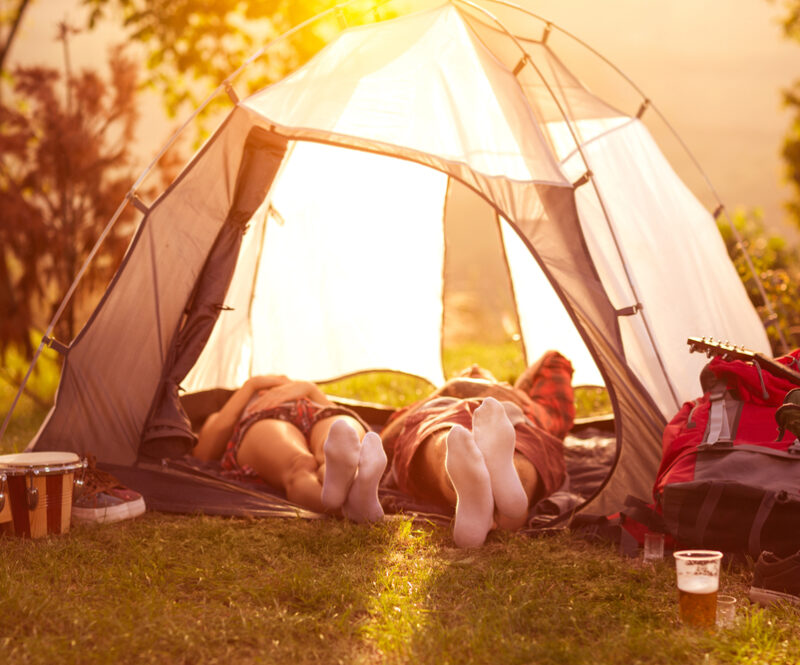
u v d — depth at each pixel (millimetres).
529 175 4137
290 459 4230
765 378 3555
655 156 5234
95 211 7887
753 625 2654
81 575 3123
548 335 5902
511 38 4785
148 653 2496
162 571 3160
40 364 8422
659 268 4488
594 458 5180
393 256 5938
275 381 4762
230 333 5582
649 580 3117
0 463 3586
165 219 4219
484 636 2613
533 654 2510
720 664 2479
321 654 2553
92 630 2646
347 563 3305
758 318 5043
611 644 2576
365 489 3725
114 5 10055
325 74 4312
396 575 3172
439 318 6141
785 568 2910
